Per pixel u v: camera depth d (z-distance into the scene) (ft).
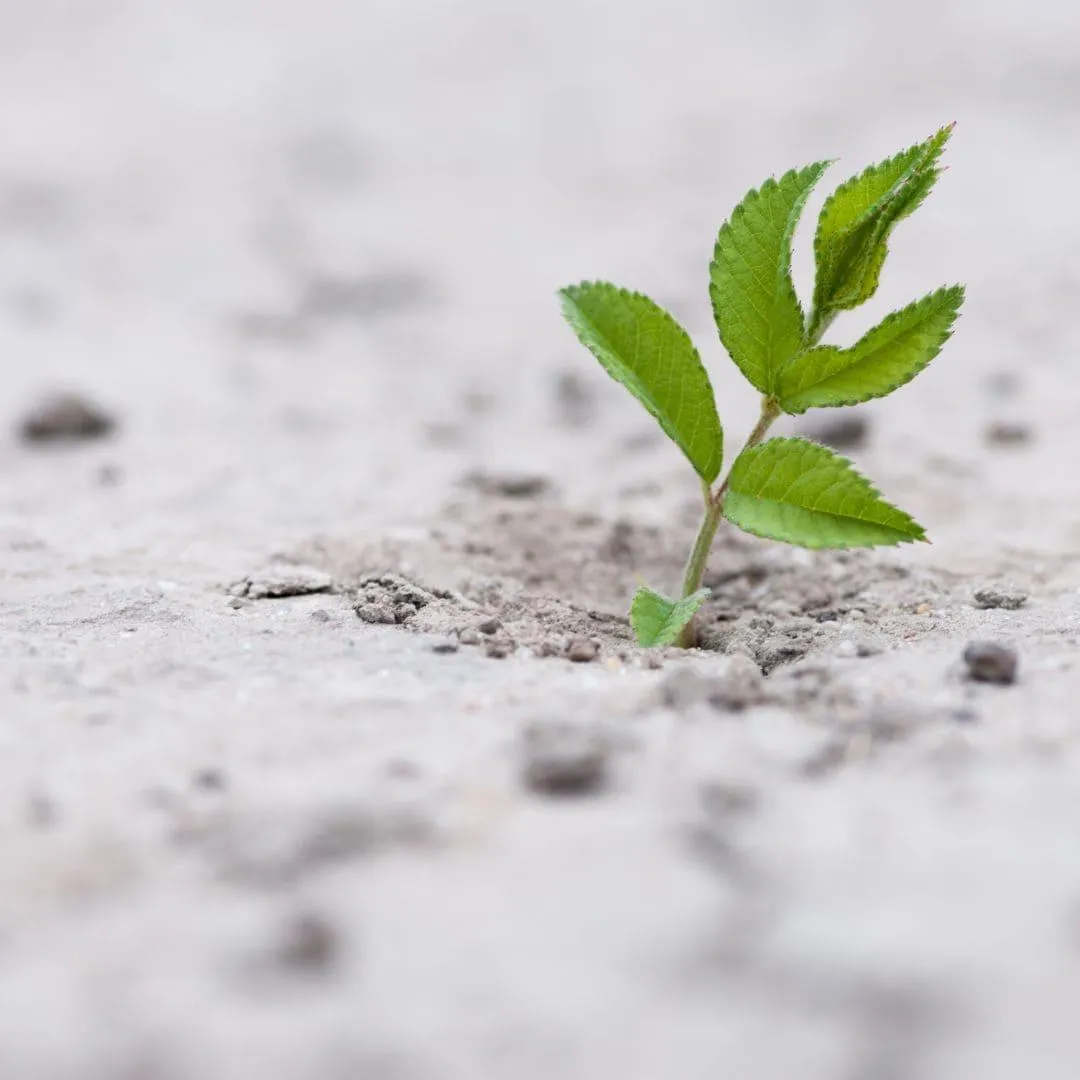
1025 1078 1.39
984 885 1.45
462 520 1.87
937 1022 1.40
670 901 1.45
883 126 3.99
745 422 2.08
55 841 1.48
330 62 5.19
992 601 1.71
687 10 5.72
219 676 1.60
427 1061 1.40
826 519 1.62
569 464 2.01
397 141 4.25
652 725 1.55
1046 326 2.51
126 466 1.98
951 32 4.93
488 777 1.51
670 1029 1.40
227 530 1.84
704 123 4.24
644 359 1.66
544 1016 1.41
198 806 1.50
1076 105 4.06
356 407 2.20
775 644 1.66
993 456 2.00
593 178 3.81
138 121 4.46
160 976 1.42
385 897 1.45
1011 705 1.56
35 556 1.78
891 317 1.62
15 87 4.91
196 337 2.63
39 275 3.01
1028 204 3.30
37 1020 1.41
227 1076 1.40
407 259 3.16
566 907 1.45
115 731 1.55
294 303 2.87
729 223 1.64
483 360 2.52
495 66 5.11
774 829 1.48
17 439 2.03
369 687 1.59
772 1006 1.41
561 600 1.75
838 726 1.55
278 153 4.12
